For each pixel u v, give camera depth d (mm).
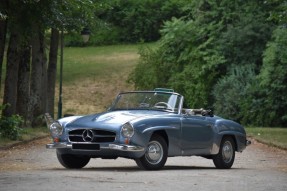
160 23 137500
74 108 97438
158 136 25250
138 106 27156
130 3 139125
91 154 24625
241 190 18219
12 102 50969
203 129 27422
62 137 25156
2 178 20609
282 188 18859
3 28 42125
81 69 115625
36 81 61062
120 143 24234
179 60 92562
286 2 49531
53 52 66938
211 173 24359
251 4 89688
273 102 79312
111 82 108625
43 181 19641
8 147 40312
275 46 78438
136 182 19781
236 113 83125
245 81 83875
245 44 87562
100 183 19281
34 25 41312
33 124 61062
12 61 50938
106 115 25516
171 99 26953
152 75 95688
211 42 90188
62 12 43250
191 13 99562
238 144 29438
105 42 137750
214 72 88812
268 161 34375
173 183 19750
